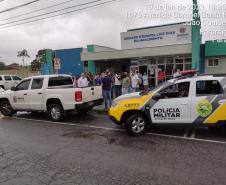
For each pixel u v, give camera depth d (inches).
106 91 459.8
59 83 412.5
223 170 177.9
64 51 1098.7
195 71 279.9
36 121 394.9
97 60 944.9
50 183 166.4
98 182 165.6
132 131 276.4
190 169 181.2
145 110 272.8
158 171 179.8
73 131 313.4
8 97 441.7
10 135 304.5
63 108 371.9
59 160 209.2
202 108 253.8
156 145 241.1
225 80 250.4
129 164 195.0
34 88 405.4
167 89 270.2
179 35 824.3
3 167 197.6
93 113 450.6
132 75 530.9
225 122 249.1
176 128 305.6
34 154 227.0
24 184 166.4
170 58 799.1
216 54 764.6
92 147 242.2
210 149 224.1
